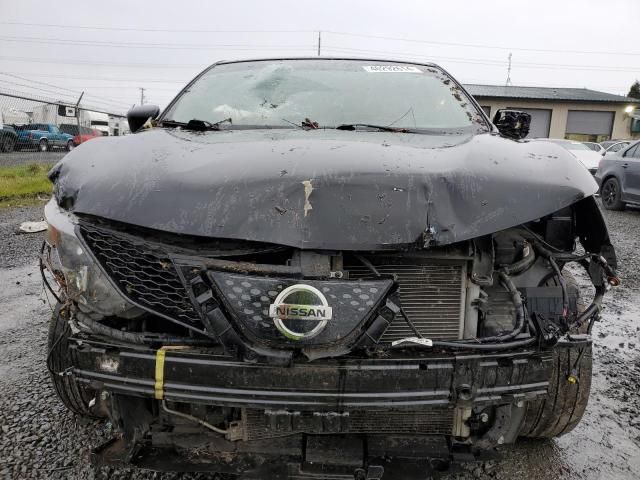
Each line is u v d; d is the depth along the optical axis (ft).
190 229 5.65
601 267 6.72
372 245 5.46
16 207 32.73
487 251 6.12
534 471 7.88
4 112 76.07
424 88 10.20
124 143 7.45
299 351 5.37
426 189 5.77
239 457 6.45
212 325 5.33
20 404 9.47
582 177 6.46
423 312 6.24
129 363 5.74
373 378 5.42
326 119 9.16
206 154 6.71
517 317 6.07
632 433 8.99
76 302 6.30
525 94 115.85
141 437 6.63
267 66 11.21
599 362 11.84
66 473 7.64
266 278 5.26
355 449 6.19
